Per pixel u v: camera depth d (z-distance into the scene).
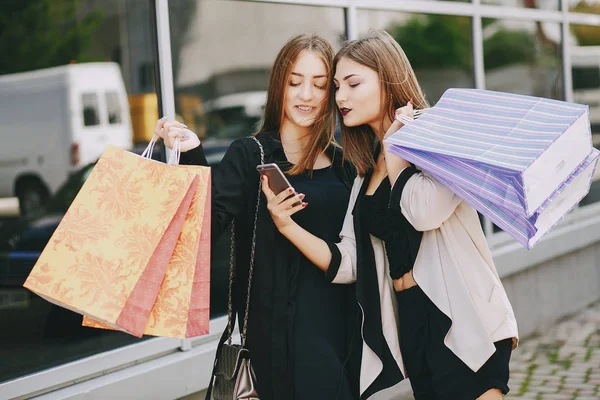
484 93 2.33
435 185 2.21
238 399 2.24
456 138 2.18
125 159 2.13
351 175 2.61
